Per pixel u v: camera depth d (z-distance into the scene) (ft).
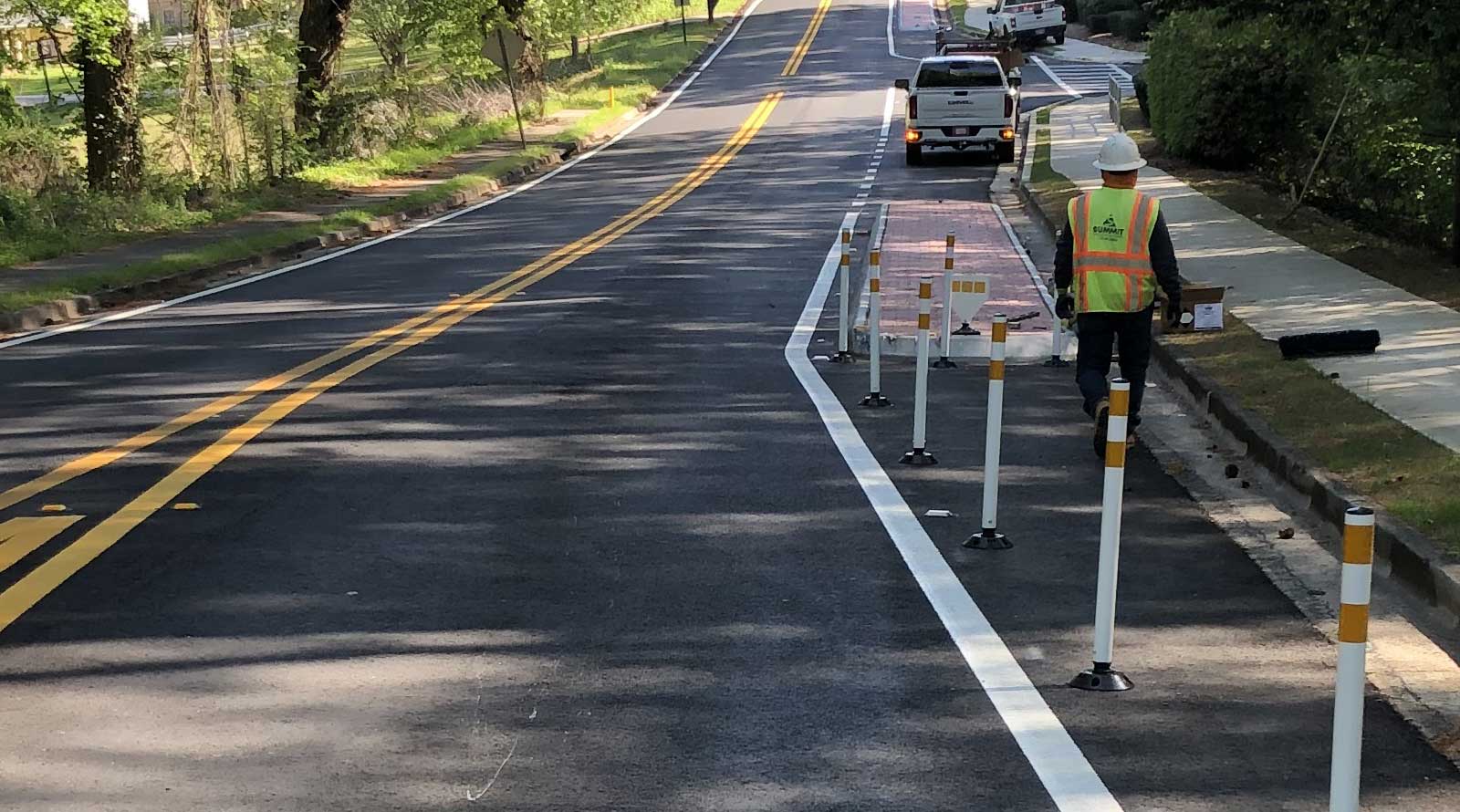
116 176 94.53
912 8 259.80
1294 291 48.67
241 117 101.50
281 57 108.78
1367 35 50.42
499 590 22.97
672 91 178.29
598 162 120.06
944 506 27.84
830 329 47.93
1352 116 69.51
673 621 21.59
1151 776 16.48
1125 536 26.09
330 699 18.66
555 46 232.94
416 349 44.88
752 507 27.68
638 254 68.18
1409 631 21.45
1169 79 91.35
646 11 273.33
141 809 15.51
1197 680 19.45
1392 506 25.36
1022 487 29.25
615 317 50.62
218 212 83.92
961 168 104.68
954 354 43.29
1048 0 200.13
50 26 94.53
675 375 40.60
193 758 16.85
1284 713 18.34
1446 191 61.93
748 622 21.57
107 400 37.91
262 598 22.52
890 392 38.37
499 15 131.44
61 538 25.41
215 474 29.99
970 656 20.24
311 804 15.69
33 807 15.53
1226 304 46.75
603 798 15.88
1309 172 74.49
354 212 85.66
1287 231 62.64
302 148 104.78
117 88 94.99
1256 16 56.24
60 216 76.89
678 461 31.24
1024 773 16.55
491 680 19.35
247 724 17.87
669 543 25.44
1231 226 64.39
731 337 46.65
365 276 63.41
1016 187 91.91
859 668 19.77
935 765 16.74
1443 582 22.21
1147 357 32.32
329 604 22.27
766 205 87.45
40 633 20.94
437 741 17.40
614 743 17.37
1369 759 17.02
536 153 119.55
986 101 105.09
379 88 126.11
